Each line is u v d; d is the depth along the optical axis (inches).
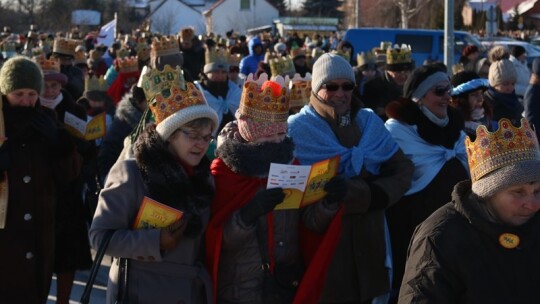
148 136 144.9
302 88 233.1
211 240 149.3
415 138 215.3
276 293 151.7
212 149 184.7
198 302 148.7
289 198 150.4
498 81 301.0
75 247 223.3
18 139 193.8
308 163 188.2
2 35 1168.2
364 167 191.6
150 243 140.0
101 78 353.7
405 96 222.8
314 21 2138.3
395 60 336.5
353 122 195.2
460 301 122.7
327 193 154.7
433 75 216.2
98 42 1283.2
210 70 318.0
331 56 193.0
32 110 195.3
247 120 152.1
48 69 241.9
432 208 213.8
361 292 186.4
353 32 868.6
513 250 120.9
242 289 150.7
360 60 415.8
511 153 120.0
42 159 197.2
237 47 719.1
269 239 151.8
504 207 121.4
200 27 3021.7
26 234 193.0
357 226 187.3
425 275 122.3
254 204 145.7
